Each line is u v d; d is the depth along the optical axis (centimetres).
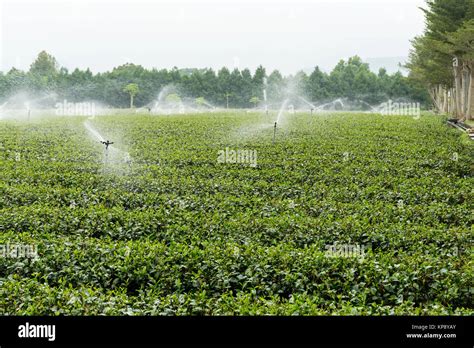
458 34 5897
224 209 2397
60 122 7156
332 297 1472
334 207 2452
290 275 1549
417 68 10462
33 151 4372
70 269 1620
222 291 1556
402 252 1789
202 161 3831
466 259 1780
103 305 1339
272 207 2473
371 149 4422
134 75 15812
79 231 2030
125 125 6612
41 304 1333
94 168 3412
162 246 1742
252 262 1641
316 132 5684
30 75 14100
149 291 1460
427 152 4362
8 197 2561
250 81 16250
